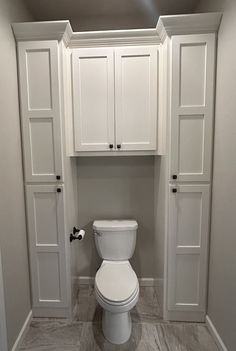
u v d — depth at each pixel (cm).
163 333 174
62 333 175
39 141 174
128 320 170
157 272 212
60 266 184
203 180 171
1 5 146
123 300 151
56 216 180
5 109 150
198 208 174
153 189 224
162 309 189
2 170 146
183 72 163
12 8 162
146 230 229
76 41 182
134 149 188
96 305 206
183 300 183
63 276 185
